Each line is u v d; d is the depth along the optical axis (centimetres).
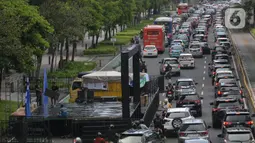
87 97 11262
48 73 15275
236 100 10456
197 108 11144
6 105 11200
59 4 16012
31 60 11506
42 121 8925
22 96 11394
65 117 9550
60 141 9256
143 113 10594
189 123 8506
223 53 18600
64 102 11812
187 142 7706
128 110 9444
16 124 8056
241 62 18212
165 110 10494
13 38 11056
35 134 8375
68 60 17875
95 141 8031
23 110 10138
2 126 8400
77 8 18188
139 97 10875
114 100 11819
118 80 11800
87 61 18600
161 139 8031
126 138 7600
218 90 12512
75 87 12000
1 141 7769
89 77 11838
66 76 15038
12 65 11262
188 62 17550
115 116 9556
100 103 11125
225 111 9812
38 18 12556
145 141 7550
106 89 11831
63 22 15838
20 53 11031
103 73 11950
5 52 10856
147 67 17862
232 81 13462
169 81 14825
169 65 16025
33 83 13088
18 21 11606
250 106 11619
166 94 13150
